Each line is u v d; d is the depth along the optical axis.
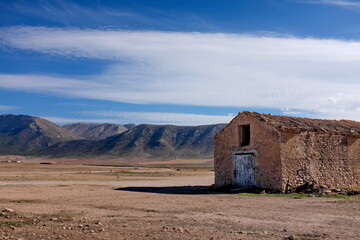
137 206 15.00
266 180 23.39
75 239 8.84
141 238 8.90
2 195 19.64
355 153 26.00
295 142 23.33
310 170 23.61
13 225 10.56
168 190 25.06
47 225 10.57
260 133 24.11
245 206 15.12
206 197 19.33
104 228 10.13
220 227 10.30
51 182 33.59
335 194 21.14
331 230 9.83
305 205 15.46
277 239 8.77
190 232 9.59
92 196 19.48
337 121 29.77
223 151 27.11
